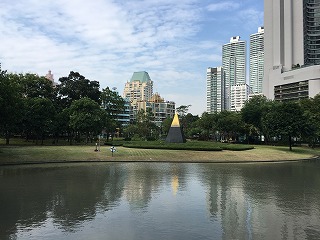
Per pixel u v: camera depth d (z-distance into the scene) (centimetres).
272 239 966
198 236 989
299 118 5362
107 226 1089
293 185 2066
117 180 2169
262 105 7600
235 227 1091
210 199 1571
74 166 3089
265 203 1495
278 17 12319
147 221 1157
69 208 1348
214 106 18425
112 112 8281
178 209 1352
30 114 5325
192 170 2872
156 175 2472
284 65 12275
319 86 10156
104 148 4647
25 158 3425
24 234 998
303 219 1208
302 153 5369
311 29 12775
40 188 1830
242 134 8569
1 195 1622
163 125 10894
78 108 6003
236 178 2378
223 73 18425
